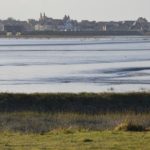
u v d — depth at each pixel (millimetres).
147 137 43781
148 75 166500
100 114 82062
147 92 101625
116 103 95750
